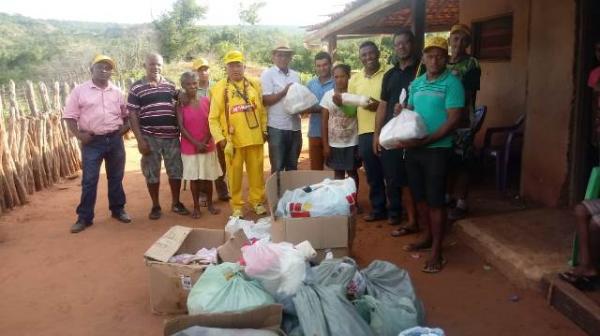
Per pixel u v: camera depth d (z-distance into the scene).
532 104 5.54
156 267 3.63
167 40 35.81
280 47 5.70
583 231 3.55
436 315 3.61
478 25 7.86
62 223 6.01
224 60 5.64
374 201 5.62
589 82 4.62
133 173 8.89
